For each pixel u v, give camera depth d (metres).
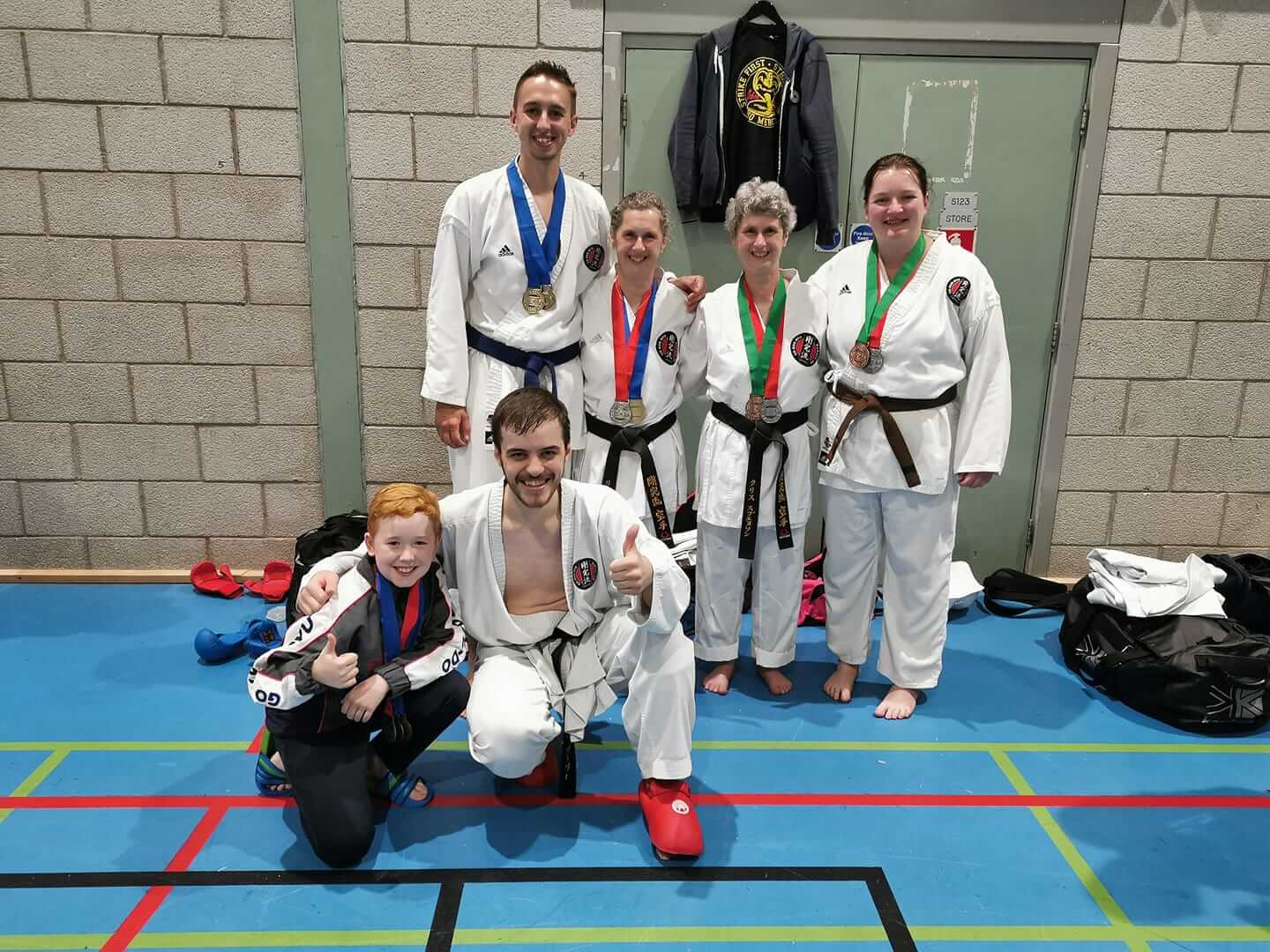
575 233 2.60
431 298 2.59
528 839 2.11
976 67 3.30
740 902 1.91
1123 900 1.94
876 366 2.52
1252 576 3.35
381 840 2.09
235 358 3.47
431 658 2.03
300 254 3.37
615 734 2.60
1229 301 3.49
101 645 3.08
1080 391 3.58
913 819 2.21
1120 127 3.33
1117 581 2.97
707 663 3.12
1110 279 3.47
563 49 3.23
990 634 3.35
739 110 3.22
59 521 3.60
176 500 3.60
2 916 1.84
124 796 2.24
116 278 3.37
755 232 2.47
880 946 1.79
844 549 2.71
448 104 3.25
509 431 1.91
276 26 3.16
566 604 2.16
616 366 2.57
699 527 2.76
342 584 2.00
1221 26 3.23
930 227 3.45
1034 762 2.47
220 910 1.86
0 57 3.15
